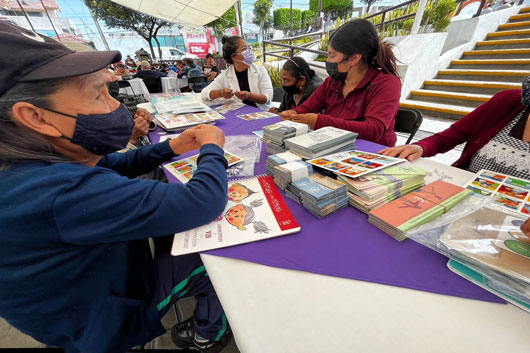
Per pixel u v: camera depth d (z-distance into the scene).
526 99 0.76
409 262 0.47
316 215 0.61
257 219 0.59
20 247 0.40
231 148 1.10
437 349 0.33
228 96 2.06
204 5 4.40
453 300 0.39
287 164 0.74
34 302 0.46
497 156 0.91
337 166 0.73
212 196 0.53
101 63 0.44
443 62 4.26
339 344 0.34
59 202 0.38
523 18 4.75
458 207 0.59
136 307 0.60
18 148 0.43
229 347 1.00
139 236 0.47
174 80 5.89
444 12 4.35
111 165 0.86
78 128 0.48
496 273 0.40
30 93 0.40
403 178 0.66
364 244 0.52
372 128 1.16
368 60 1.29
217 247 0.51
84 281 0.50
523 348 0.32
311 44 6.04
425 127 3.17
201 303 0.82
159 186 0.49
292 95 2.24
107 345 0.56
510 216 0.53
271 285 0.43
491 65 3.91
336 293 0.42
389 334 0.35
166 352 0.76
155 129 1.49
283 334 0.35
